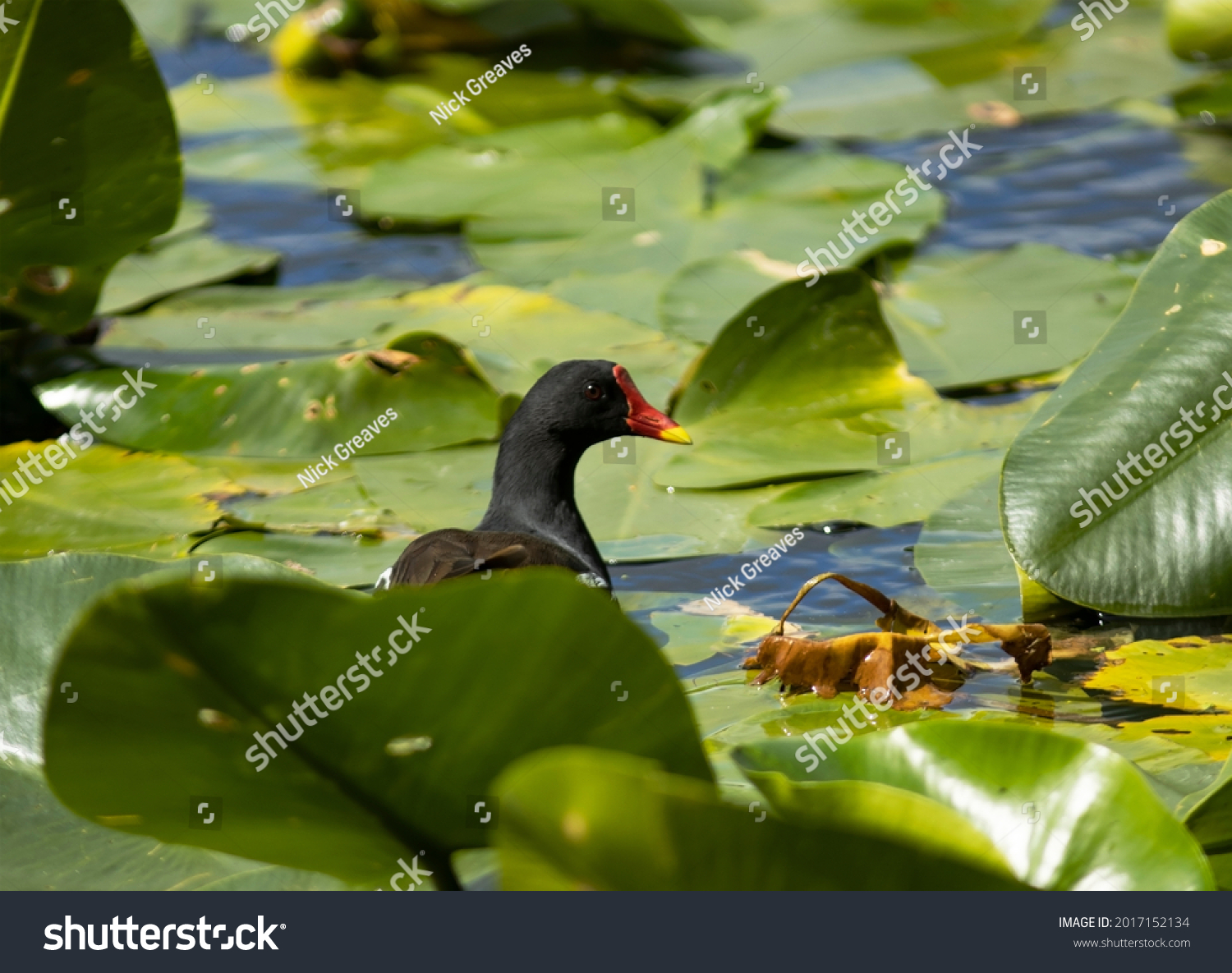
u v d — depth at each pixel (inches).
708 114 656.4
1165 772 263.7
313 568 380.2
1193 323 341.7
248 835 175.9
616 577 385.1
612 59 798.5
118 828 173.8
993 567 370.0
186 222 622.5
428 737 162.4
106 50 396.8
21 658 239.3
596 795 146.5
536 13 803.4
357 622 149.6
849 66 772.0
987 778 192.5
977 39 794.2
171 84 773.9
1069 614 348.5
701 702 315.3
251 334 524.7
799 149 677.3
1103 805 183.3
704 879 155.9
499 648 154.6
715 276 546.6
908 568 378.9
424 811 170.9
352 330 525.7
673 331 500.7
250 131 714.2
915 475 421.7
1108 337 353.7
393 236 622.5
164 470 436.1
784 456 433.4
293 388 459.2
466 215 609.6
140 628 146.6
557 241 591.8
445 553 327.9
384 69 789.2
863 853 154.4
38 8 378.6
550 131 692.7
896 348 462.3
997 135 683.4
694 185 628.4
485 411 460.4
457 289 560.1
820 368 462.9
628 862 153.3
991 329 503.5
